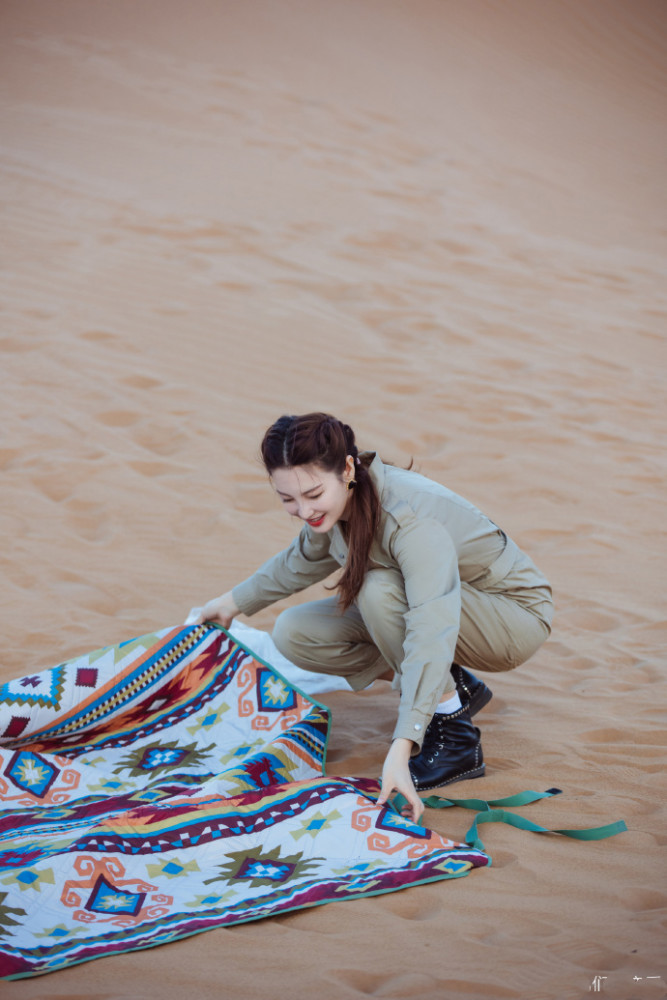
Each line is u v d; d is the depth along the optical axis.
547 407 8.76
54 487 6.81
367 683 4.27
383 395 8.62
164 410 7.93
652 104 20.17
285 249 11.05
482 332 10.14
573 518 7.00
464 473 7.54
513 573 3.88
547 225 13.63
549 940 2.85
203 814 3.28
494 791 3.82
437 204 13.29
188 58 16.48
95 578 5.88
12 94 13.82
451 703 3.78
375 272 11.00
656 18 24.55
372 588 3.63
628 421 8.72
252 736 4.03
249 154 13.40
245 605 4.30
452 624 3.37
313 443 3.30
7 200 10.97
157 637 4.23
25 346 8.48
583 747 4.17
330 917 2.92
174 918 2.87
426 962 2.73
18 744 3.93
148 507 6.68
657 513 7.16
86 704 4.02
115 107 14.02
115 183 11.81
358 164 13.96
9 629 5.27
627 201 15.30
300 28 18.92
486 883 3.13
